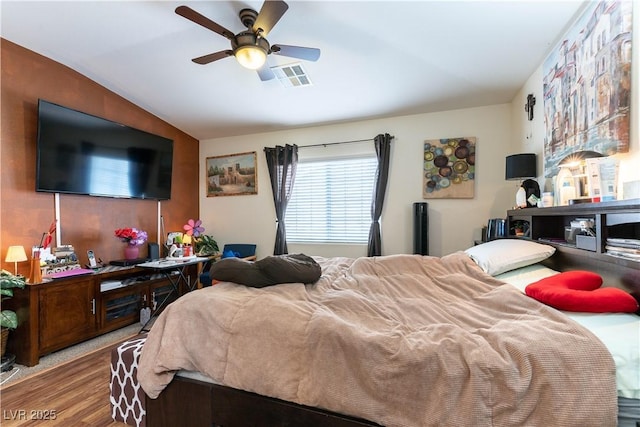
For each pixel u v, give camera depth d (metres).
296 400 1.17
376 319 1.35
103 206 3.47
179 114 4.05
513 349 0.99
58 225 3.02
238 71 3.16
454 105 3.56
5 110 2.65
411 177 3.82
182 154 4.58
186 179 4.65
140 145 3.72
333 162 4.23
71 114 2.99
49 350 2.51
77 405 1.87
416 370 1.03
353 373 1.12
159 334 1.44
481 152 3.56
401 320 1.36
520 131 3.15
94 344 2.80
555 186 2.10
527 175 2.63
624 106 1.47
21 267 2.73
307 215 4.34
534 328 1.07
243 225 4.68
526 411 0.91
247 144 4.66
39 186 2.76
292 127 4.35
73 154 3.01
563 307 1.21
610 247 1.30
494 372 0.95
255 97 3.61
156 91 3.54
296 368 1.20
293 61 2.90
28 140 2.80
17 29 2.57
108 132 3.34
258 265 1.71
